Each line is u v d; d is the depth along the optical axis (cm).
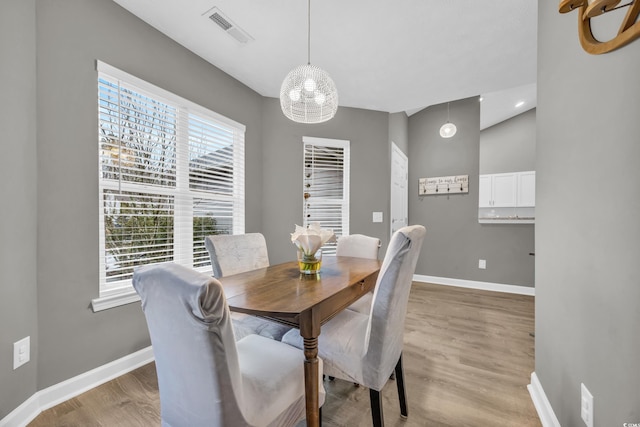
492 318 284
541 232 147
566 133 116
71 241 162
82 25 166
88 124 169
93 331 171
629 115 76
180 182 229
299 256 170
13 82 136
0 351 131
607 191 86
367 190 361
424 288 403
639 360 71
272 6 184
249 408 89
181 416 89
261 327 161
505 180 468
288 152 328
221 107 266
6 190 133
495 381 177
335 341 131
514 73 268
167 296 77
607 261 86
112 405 154
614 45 79
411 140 467
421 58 244
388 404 156
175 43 222
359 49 231
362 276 161
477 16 191
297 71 181
